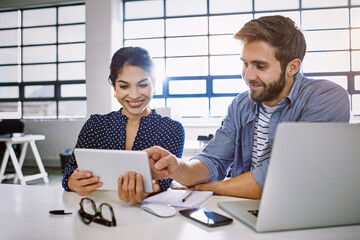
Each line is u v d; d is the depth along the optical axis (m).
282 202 0.56
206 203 0.83
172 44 5.39
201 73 5.32
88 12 5.12
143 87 1.10
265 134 1.09
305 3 4.90
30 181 4.04
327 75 4.90
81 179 0.81
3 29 5.89
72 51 5.64
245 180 0.89
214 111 5.30
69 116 5.72
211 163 1.09
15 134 3.78
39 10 5.74
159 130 1.21
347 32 4.82
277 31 0.84
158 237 0.57
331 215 0.58
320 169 0.54
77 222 0.66
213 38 5.25
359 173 0.56
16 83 5.86
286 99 0.99
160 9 5.39
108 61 5.07
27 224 0.65
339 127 0.53
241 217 0.66
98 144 1.22
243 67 0.92
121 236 0.58
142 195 0.76
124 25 5.53
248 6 5.09
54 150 5.38
